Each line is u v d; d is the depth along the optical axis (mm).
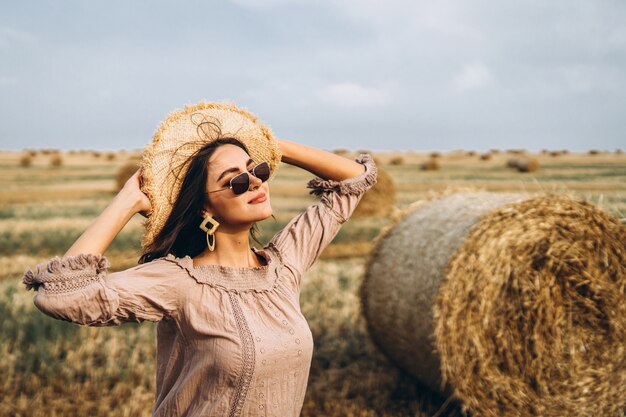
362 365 6348
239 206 2137
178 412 2016
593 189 27344
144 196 2068
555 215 4969
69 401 5426
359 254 12953
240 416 1984
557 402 5016
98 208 22859
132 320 1946
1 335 6898
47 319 7461
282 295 2178
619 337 5055
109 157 77750
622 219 5113
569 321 5047
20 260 12469
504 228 4848
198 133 2234
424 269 4980
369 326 5863
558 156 82750
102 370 6000
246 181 2105
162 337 2137
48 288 1734
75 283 1757
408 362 5469
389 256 5512
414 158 84125
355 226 17016
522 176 39781
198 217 2219
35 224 17797
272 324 2078
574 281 5051
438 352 4824
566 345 5043
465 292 4766
